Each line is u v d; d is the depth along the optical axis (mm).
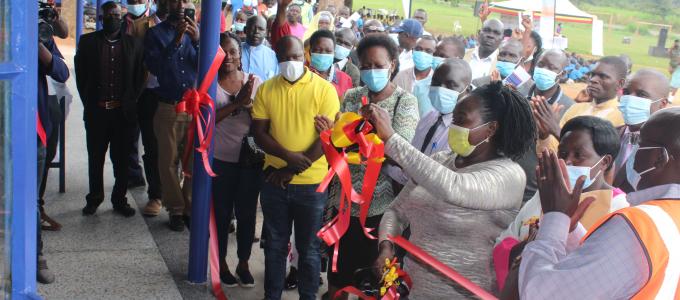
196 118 3590
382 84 3219
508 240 2266
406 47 4160
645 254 1688
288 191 3400
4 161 2023
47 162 4523
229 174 3881
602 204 1962
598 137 1996
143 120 4832
